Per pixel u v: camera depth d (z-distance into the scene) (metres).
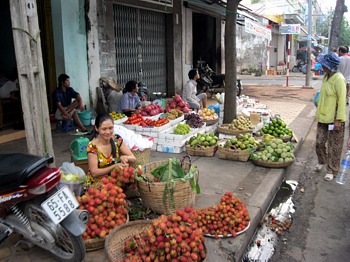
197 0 13.95
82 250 2.95
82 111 8.49
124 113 7.79
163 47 12.90
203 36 17.31
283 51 36.50
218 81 15.68
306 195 5.24
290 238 4.09
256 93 16.36
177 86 13.43
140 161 4.72
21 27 3.79
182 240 2.79
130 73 11.42
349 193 5.29
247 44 30.16
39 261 3.19
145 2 11.14
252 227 3.97
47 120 4.12
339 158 5.68
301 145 7.82
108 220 3.37
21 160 2.95
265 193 4.75
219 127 7.46
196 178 3.93
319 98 5.64
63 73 8.65
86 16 9.05
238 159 5.99
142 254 2.88
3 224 3.19
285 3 31.69
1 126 7.63
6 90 7.89
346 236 4.12
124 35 11.00
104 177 3.78
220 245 3.47
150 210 3.94
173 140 6.45
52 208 2.81
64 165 4.11
